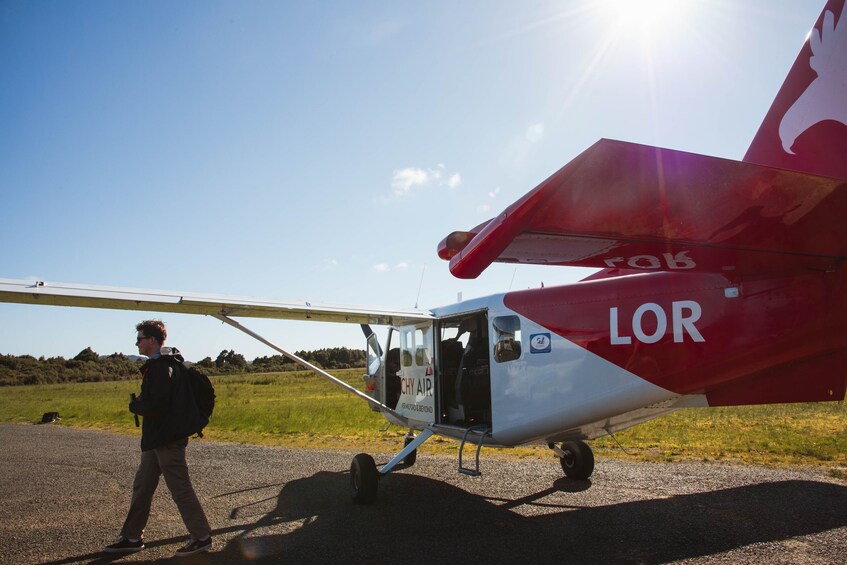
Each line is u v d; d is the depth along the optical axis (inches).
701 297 161.9
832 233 102.8
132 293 180.1
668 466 260.5
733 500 198.1
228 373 2284.7
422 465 285.7
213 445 378.6
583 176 75.4
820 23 140.7
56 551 161.3
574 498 209.8
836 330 140.7
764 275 148.1
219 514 198.8
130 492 237.8
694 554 146.5
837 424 366.3
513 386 199.0
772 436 328.5
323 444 373.4
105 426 529.7
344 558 150.7
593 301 184.5
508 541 162.4
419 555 152.1
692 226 97.0
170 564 149.1
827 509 184.1
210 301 197.2
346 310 229.5
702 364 160.2
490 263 100.7
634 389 172.4
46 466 305.6
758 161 159.5
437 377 235.3
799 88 146.3
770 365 151.6
